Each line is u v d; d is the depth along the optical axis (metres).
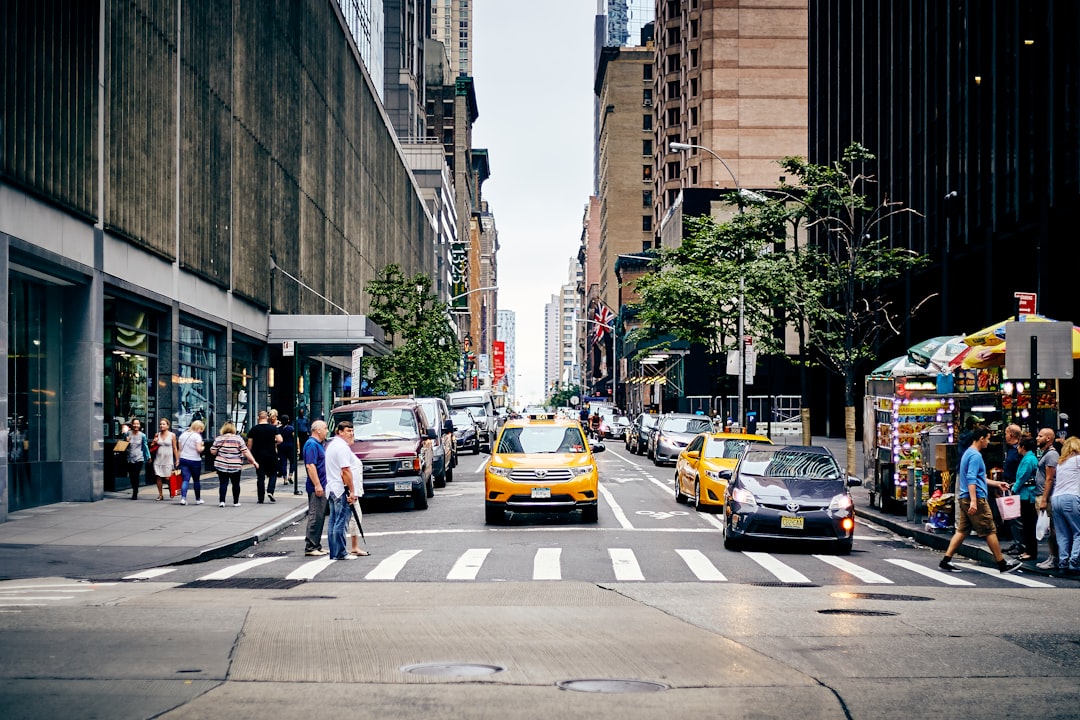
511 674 8.22
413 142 133.00
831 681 8.12
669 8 118.25
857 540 20.73
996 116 37.19
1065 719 7.08
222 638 9.62
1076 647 9.65
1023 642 9.88
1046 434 16.80
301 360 54.09
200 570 15.84
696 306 38.97
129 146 28.12
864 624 10.80
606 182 155.75
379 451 25.59
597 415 67.31
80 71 24.95
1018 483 17.00
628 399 121.88
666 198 116.81
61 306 25.73
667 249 42.75
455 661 8.70
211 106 35.78
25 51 22.06
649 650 9.23
